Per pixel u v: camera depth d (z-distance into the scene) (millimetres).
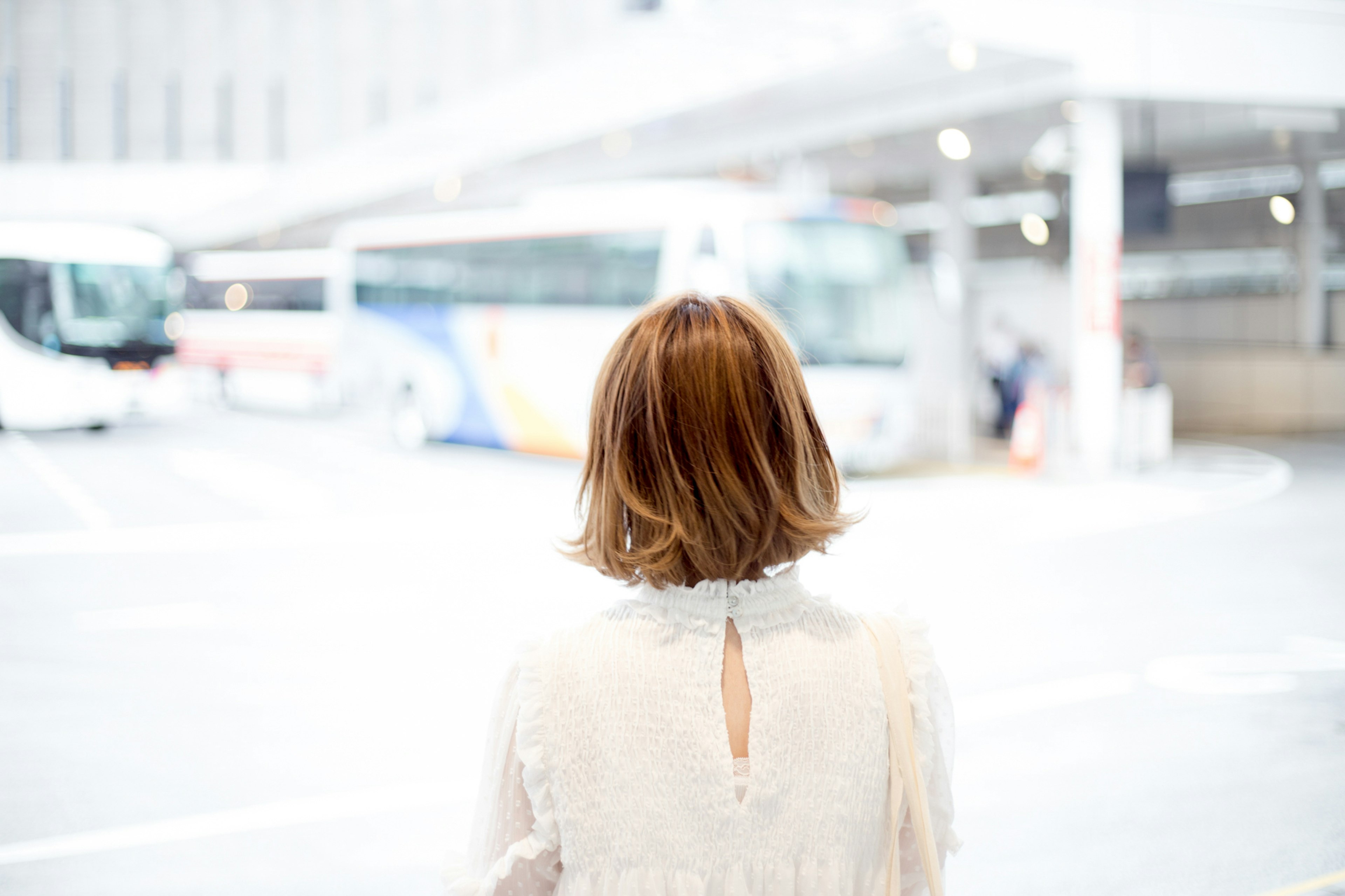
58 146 34844
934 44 14227
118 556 10594
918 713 1426
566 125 21422
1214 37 15508
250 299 29359
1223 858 4105
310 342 26797
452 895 1394
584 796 1333
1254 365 24031
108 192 33250
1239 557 10078
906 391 15539
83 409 21375
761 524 1399
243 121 36688
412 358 20531
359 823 4457
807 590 1499
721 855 1316
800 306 15039
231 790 4812
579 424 17219
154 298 21969
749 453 1407
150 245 22031
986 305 21141
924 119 17453
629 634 1399
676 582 1421
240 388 29766
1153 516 12430
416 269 20484
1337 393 23219
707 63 17828
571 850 1329
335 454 19766
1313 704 5922
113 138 35344
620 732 1340
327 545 11203
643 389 1430
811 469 1480
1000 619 7820
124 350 21594
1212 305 26938
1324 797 4668
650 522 1411
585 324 16938
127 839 4320
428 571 9875
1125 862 4094
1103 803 4637
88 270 21406
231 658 6984
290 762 5137
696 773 1324
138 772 5016
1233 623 7707
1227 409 24453
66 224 21406
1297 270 25203
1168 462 17688
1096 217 15812
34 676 6598
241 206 33281
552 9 38406
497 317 18594
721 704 1358
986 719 5727
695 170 23000
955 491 14836
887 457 15492
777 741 1351
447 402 19781
